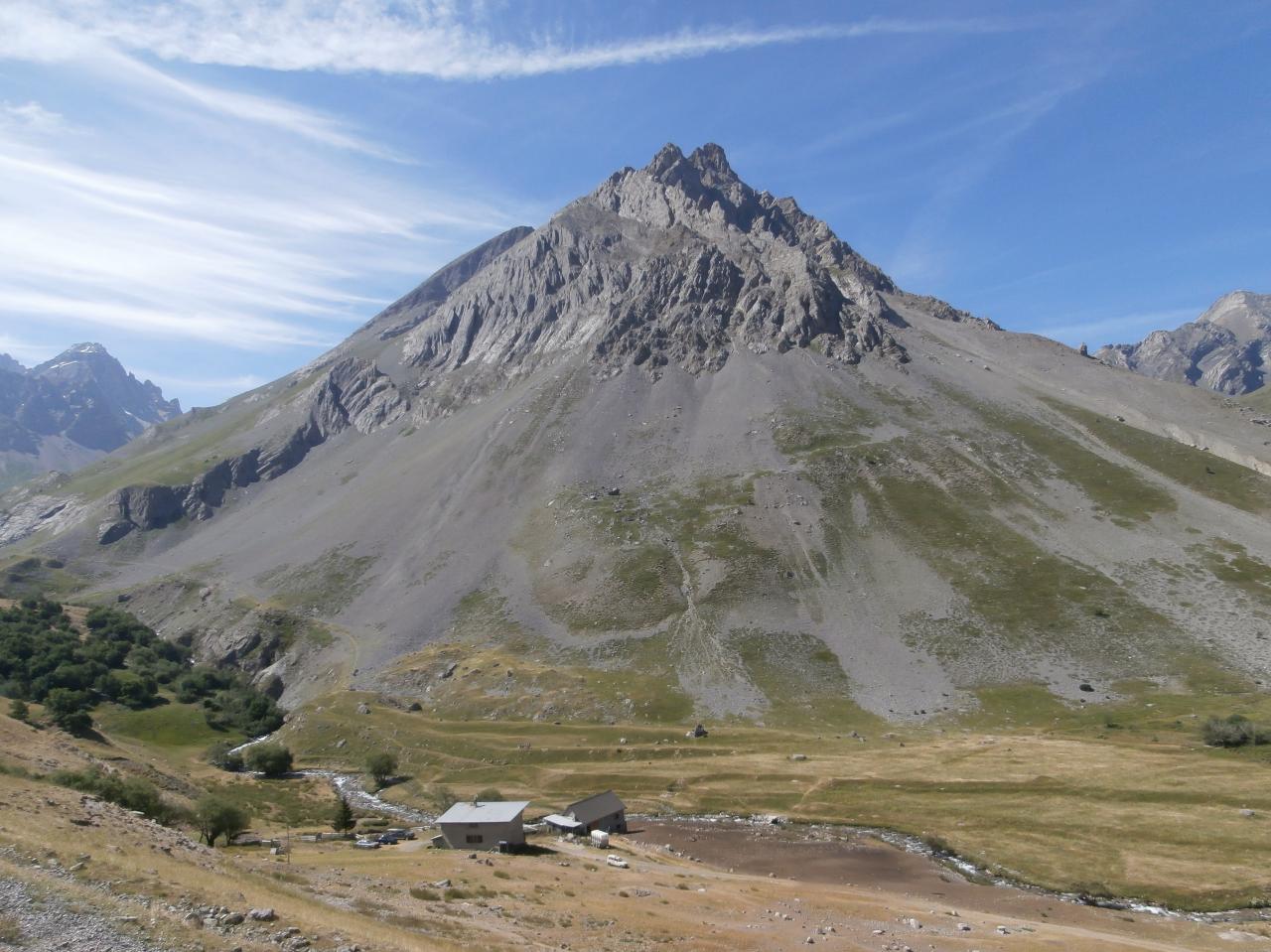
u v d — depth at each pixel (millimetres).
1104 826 107375
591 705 191750
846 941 61531
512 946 47625
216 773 163375
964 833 110562
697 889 78250
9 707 160125
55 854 37969
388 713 195875
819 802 128750
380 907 51531
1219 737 140250
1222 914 81625
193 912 35719
